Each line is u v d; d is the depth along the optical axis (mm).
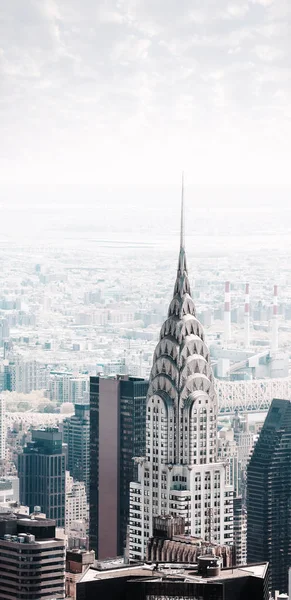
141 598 173000
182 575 176875
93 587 175125
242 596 176250
